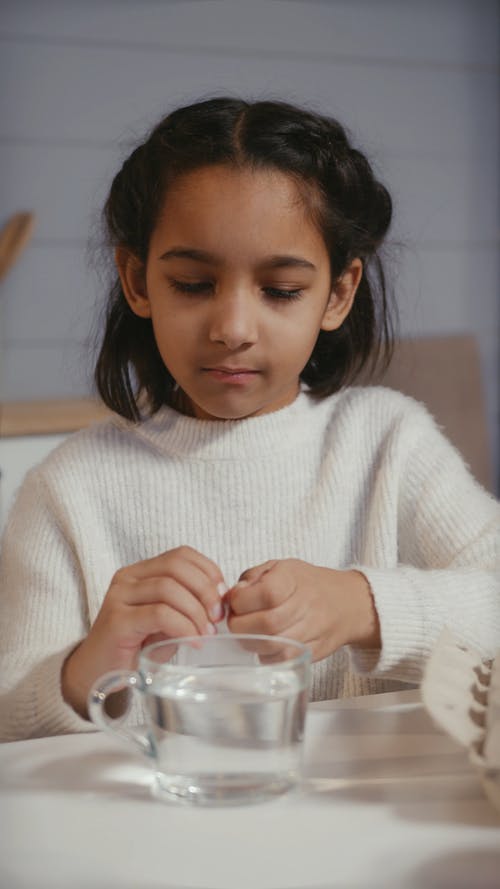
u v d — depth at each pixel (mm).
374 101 3541
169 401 1079
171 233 874
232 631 736
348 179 962
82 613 1010
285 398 1078
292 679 579
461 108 3672
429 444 1081
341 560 1068
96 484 1041
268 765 575
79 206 3189
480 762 555
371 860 508
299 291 883
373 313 1146
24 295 3152
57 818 559
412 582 855
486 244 3744
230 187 861
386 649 821
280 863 504
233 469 1044
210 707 569
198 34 3260
